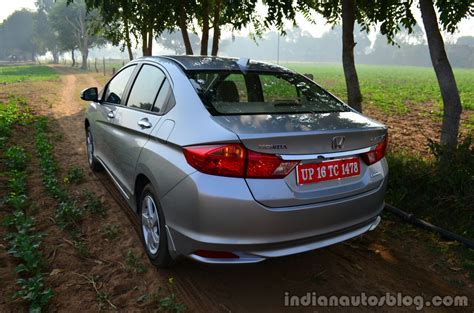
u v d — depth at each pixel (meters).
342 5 6.31
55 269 3.31
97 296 2.98
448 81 5.16
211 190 2.51
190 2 8.70
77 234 3.95
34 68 65.31
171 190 2.80
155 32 10.21
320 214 2.70
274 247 2.61
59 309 2.82
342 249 3.86
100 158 5.27
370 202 3.03
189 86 3.18
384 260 3.67
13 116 10.64
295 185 2.63
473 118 13.98
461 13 4.93
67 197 4.81
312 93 3.75
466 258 3.71
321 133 2.65
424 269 3.54
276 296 3.08
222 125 2.64
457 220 4.33
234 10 6.31
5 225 4.01
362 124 3.05
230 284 3.21
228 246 2.54
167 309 2.83
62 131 9.60
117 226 4.21
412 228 4.30
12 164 5.97
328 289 3.20
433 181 4.62
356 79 6.42
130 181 3.76
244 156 2.48
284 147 2.55
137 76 4.21
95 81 33.03
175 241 2.84
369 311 2.94
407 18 6.41
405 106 18.48
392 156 5.56
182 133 2.83
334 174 2.82
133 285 3.14
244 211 2.48
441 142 5.31
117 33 16.23
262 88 3.60
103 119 4.81
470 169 4.46
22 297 2.85
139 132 3.48
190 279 3.25
